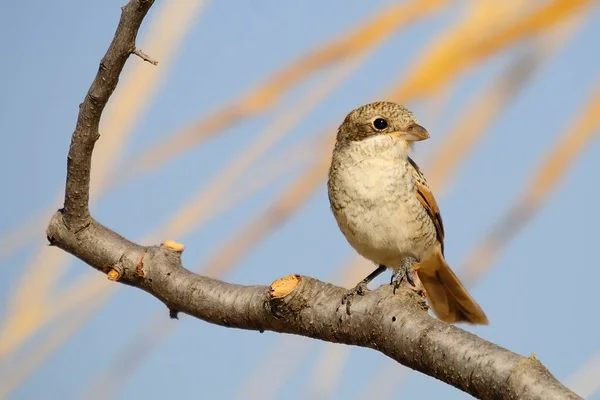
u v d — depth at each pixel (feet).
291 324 24.86
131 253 28.30
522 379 19.27
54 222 28.68
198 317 27.45
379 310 23.04
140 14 24.54
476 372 20.18
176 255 28.19
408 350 22.09
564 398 18.60
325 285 24.70
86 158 27.17
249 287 26.61
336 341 24.25
